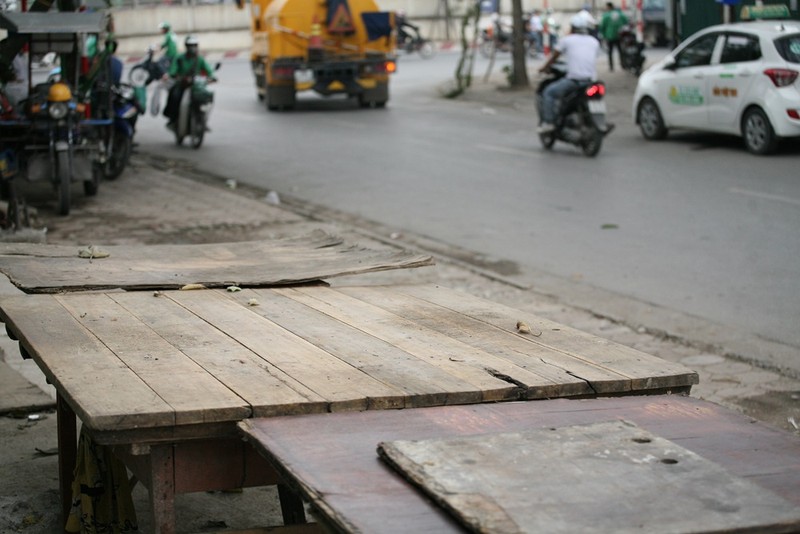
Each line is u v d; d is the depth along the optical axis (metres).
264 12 24.70
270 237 10.22
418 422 2.74
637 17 30.12
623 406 2.91
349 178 13.95
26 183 13.41
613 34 29.50
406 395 2.89
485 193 12.53
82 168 11.55
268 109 23.56
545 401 2.96
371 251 5.15
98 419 2.64
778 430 2.69
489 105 23.86
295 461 2.46
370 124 20.41
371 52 23.47
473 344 3.56
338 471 2.41
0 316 4.07
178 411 2.71
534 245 9.73
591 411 2.85
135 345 3.45
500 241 9.94
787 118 14.31
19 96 11.63
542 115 15.91
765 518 2.11
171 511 2.84
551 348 3.51
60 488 4.06
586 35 15.60
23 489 4.45
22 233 9.62
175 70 17.23
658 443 2.52
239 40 42.78
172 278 4.52
